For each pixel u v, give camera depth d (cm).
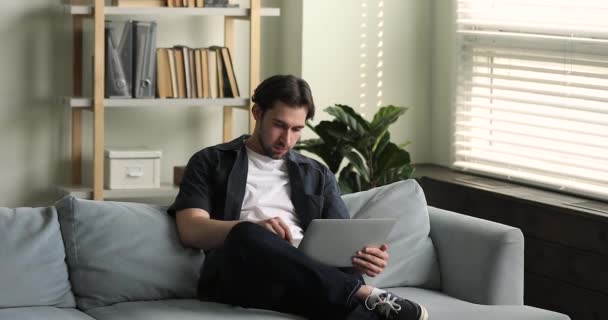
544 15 426
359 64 473
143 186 422
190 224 295
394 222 285
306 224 314
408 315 276
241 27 464
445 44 482
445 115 485
